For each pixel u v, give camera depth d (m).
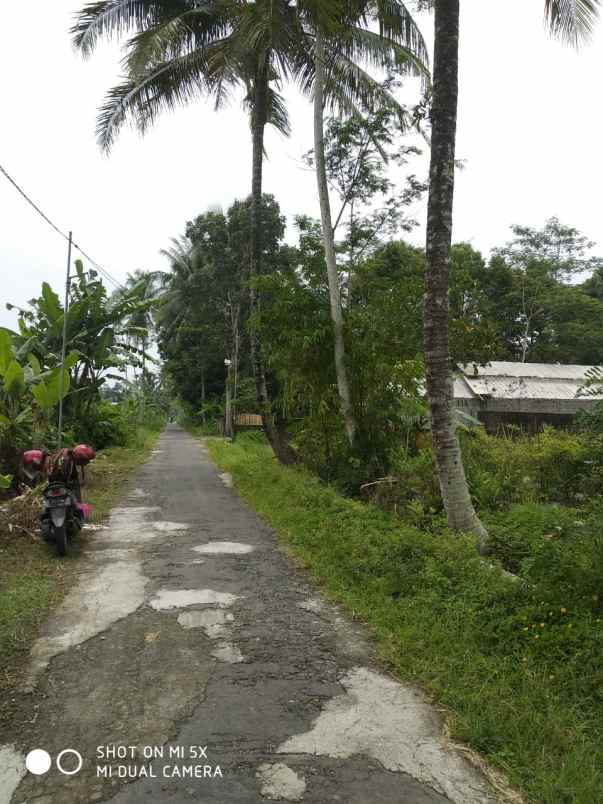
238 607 5.06
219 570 6.16
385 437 10.53
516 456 11.11
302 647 4.27
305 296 10.78
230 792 2.70
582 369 19.42
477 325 11.99
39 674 3.79
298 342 10.23
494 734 3.11
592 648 3.78
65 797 2.66
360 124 10.78
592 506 7.72
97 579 5.78
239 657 4.09
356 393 10.49
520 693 3.50
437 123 6.38
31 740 3.08
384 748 3.05
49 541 6.83
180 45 13.30
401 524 7.51
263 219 25.19
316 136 10.98
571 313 29.30
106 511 9.48
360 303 11.16
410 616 4.61
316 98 11.05
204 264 31.72
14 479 9.20
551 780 2.74
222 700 3.50
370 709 3.42
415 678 3.79
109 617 4.77
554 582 4.59
